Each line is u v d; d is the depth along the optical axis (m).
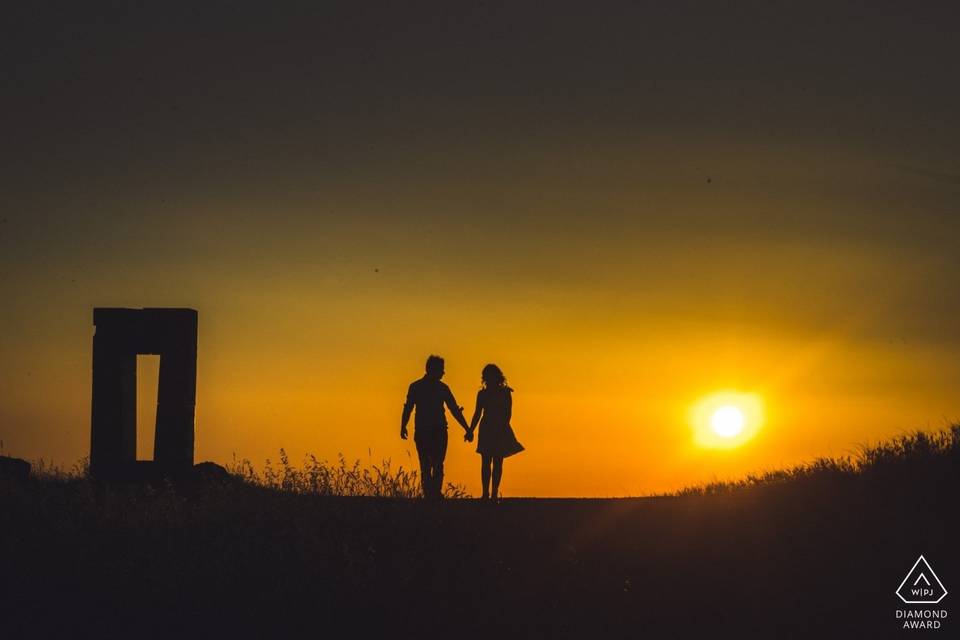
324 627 11.27
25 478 18.36
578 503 18.11
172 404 21.34
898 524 13.55
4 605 11.63
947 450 15.90
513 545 13.56
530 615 11.48
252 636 11.09
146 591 11.95
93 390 21.56
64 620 11.35
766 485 17.19
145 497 15.90
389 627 11.30
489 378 19.50
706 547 13.41
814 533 13.54
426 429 18.53
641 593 11.98
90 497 15.16
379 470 15.62
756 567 12.55
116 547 13.31
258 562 12.62
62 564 12.70
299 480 15.47
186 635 11.09
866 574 12.07
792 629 10.95
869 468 16.27
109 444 21.36
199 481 20.22
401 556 12.90
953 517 13.73
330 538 13.19
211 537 13.64
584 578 12.43
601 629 11.14
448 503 15.05
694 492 18.81
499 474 19.38
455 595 12.00
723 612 11.41
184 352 21.50
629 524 14.92
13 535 13.60
